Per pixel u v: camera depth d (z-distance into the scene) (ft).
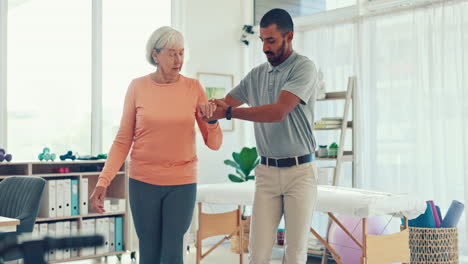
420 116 16.20
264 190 8.58
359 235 13.61
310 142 8.43
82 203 16.24
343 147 17.31
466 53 15.19
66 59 17.81
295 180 8.35
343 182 18.02
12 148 16.78
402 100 16.53
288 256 8.42
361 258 11.25
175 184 8.13
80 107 18.08
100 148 18.38
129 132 8.48
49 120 17.47
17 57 16.88
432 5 15.88
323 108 18.58
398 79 16.61
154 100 8.19
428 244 13.50
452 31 15.49
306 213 8.33
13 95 16.81
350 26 17.99
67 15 17.85
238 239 17.43
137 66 19.30
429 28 15.89
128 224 17.12
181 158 8.19
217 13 20.54
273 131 8.34
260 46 20.63
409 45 16.43
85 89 18.20
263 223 8.57
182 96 8.25
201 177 19.88
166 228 8.18
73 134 17.94
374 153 17.02
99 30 18.40
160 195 8.14
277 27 8.09
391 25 16.83
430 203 13.76
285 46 8.21
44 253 4.01
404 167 16.46
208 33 20.29
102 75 18.53
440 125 15.76
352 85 16.14
